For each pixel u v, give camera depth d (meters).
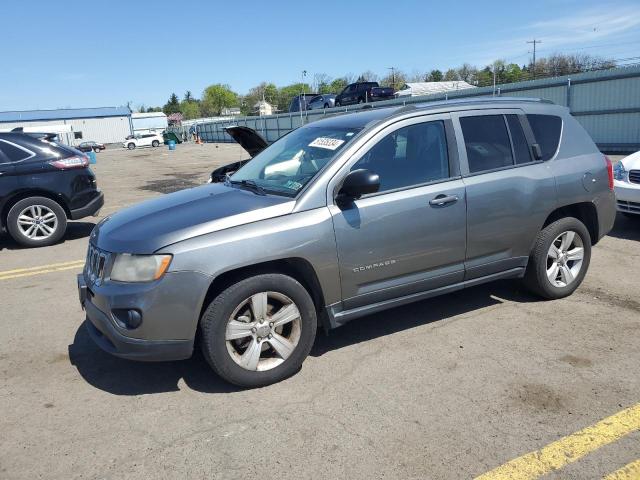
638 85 18.02
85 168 8.60
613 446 2.88
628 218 8.29
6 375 4.00
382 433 3.07
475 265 4.38
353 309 3.93
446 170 4.20
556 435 2.99
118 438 3.14
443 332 4.39
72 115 80.94
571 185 4.75
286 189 3.88
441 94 24.59
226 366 3.50
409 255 4.00
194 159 30.36
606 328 4.32
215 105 131.75
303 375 3.79
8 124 77.25
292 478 2.73
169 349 3.40
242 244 3.42
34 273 6.84
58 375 3.97
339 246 3.71
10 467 2.91
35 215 8.29
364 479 2.71
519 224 4.51
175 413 3.38
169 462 2.90
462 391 3.48
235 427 3.20
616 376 3.58
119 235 3.61
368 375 3.75
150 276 3.32
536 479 2.66
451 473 2.72
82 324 4.97
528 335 4.25
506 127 4.56
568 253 4.92
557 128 4.89
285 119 39.59
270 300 3.66
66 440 3.14
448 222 4.12
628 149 18.58
